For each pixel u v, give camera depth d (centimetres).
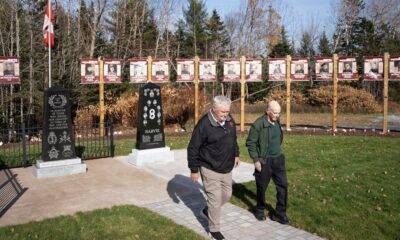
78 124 1675
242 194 717
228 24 3384
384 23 3969
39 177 857
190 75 1661
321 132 1645
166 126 1894
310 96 3062
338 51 4000
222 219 588
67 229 542
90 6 2744
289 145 1297
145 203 670
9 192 742
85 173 903
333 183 782
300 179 820
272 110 546
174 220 585
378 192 718
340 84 3347
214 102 490
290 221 573
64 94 899
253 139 563
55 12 2205
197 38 3912
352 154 1114
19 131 1507
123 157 1103
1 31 1767
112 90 2006
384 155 1095
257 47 3056
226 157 502
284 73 1689
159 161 1018
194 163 503
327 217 586
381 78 1574
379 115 2689
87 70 1528
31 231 535
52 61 1845
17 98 1634
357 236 518
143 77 1598
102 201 681
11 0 1673
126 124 1819
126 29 3056
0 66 1318
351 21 3853
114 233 528
